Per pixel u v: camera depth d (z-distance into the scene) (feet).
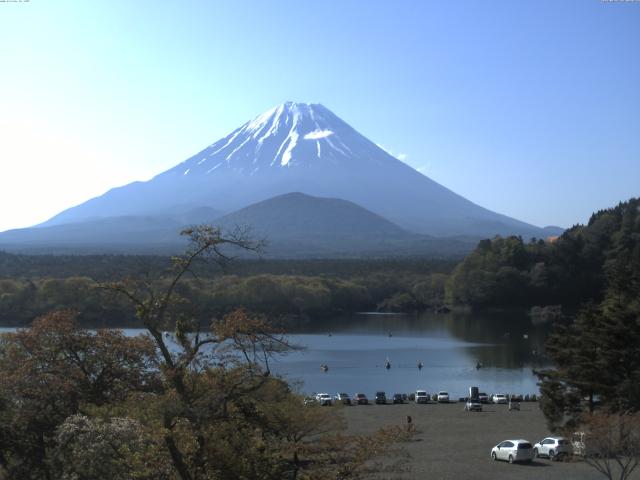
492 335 488.02
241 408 70.44
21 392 86.58
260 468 67.00
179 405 64.90
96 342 94.43
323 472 70.95
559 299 627.05
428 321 582.76
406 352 407.03
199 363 68.90
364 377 328.90
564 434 156.56
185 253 71.97
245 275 571.69
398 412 235.40
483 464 145.28
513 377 330.13
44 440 88.63
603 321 157.28
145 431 64.44
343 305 650.02
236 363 69.67
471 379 324.19
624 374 155.43
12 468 86.38
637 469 135.64
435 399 272.31
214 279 489.67
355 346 429.79
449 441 177.37
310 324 556.51
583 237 641.81
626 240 599.57
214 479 65.26
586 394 160.25
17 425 86.33
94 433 65.31
